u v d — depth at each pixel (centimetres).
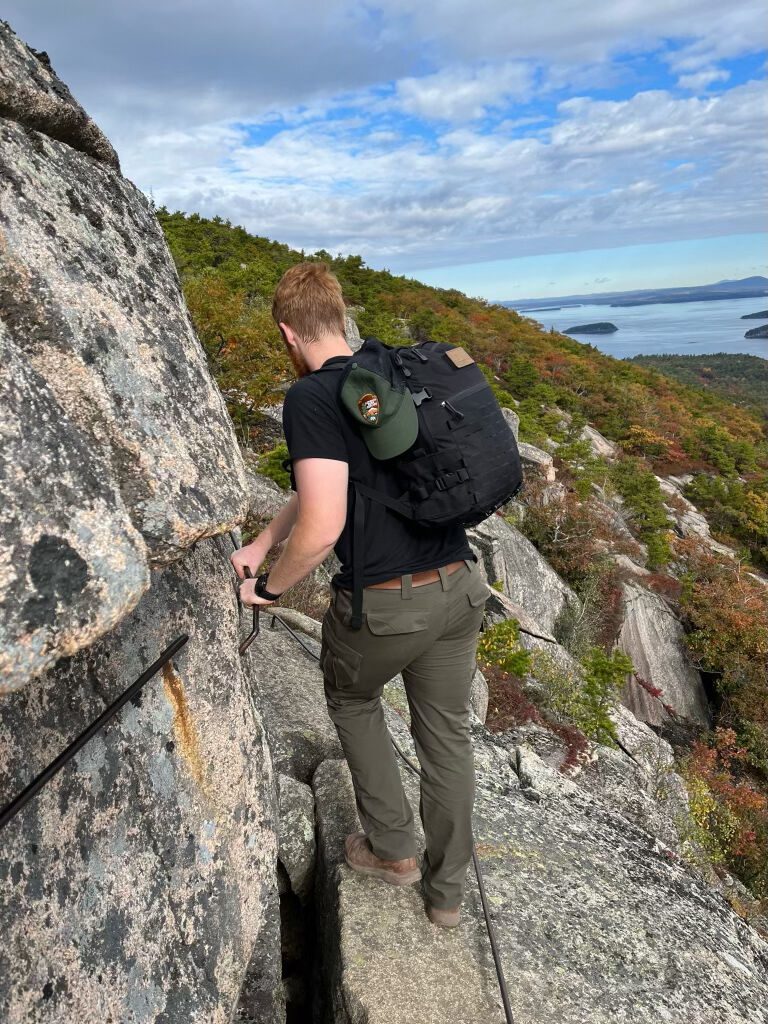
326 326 164
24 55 136
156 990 138
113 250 146
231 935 165
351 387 145
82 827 127
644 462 4588
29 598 78
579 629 1806
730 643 2095
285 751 308
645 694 1862
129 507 115
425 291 7644
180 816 153
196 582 170
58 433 95
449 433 150
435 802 195
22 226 118
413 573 164
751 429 7375
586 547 2159
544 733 723
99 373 121
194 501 128
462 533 177
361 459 155
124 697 136
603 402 5553
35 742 119
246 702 185
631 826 333
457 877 207
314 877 249
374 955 203
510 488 156
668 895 278
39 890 115
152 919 141
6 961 106
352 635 172
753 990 236
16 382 93
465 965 206
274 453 1138
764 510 3975
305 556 149
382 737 206
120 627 144
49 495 87
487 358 5716
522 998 199
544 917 237
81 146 155
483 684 728
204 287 1603
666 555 2669
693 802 918
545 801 327
